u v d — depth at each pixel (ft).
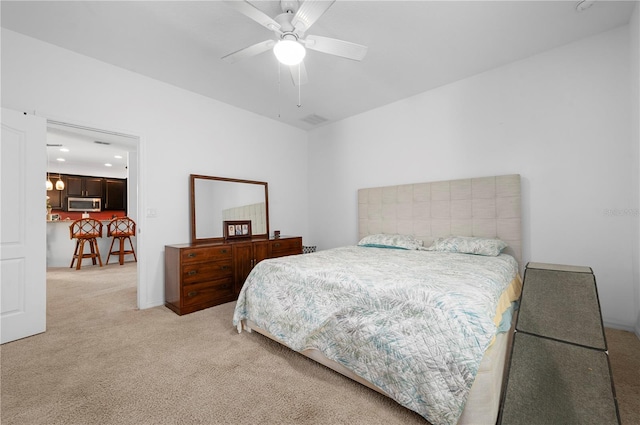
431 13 7.15
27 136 7.64
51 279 14.52
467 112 10.53
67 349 6.95
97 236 18.12
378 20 7.39
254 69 9.84
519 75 9.42
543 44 8.55
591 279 4.53
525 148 9.33
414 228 11.64
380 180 13.10
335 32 7.89
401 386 4.66
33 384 5.50
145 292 10.17
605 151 8.06
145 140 10.27
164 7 6.93
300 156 16.16
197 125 11.73
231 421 4.58
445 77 10.48
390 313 5.08
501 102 9.78
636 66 7.17
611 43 7.95
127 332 7.98
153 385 5.50
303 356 6.66
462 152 10.64
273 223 14.69
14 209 7.39
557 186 8.79
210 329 8.21
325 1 5.43
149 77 10.37
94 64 9.16
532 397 3.35
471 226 10.19
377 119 13.20
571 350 3.56
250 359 6.50
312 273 6.61
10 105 7.70
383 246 11.16
